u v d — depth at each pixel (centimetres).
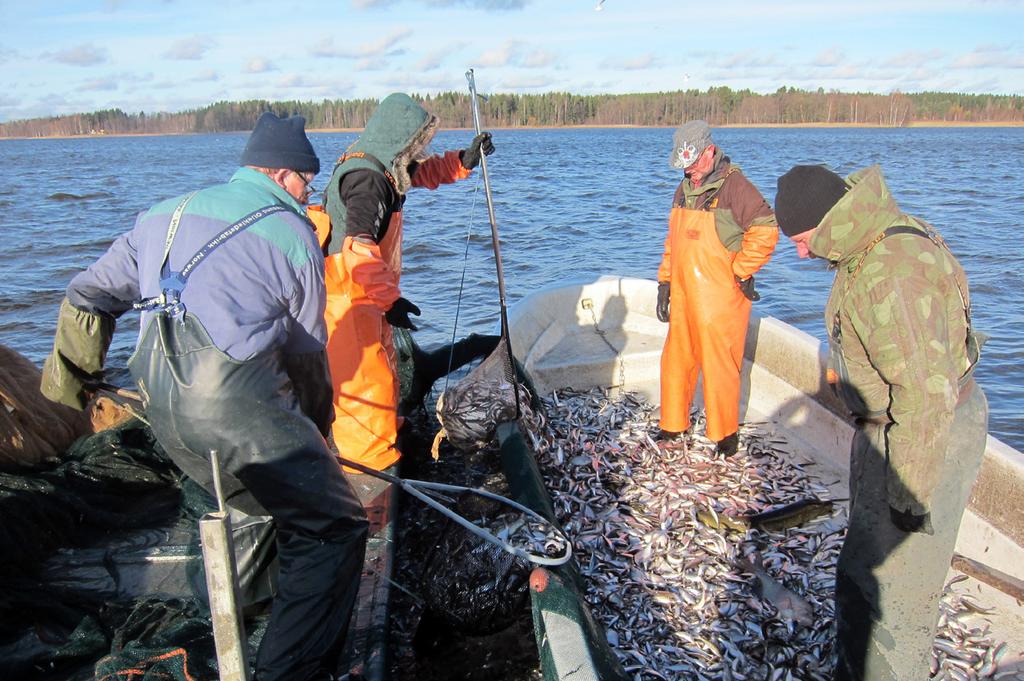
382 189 434
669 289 543
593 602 392
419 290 1331
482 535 350
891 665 311
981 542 416
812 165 284
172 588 369
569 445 521
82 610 352
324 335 313
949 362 262
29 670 317
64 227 2189
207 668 297
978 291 1383
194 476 297
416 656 362
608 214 2294
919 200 2705
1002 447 417
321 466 286
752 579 404
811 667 350
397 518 427
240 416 271
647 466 509
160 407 276
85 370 330
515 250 1717
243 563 333
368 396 451
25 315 1250
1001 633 363
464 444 477
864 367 294
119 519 420
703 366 500
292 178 313
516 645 367
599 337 738
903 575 301
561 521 450
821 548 427
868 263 274
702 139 468
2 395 470
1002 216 2302
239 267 276
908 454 270
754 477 496
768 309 1278
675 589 402
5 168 5291
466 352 609
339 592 291
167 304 270
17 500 388
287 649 282
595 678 258
